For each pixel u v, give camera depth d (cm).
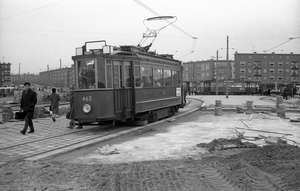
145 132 1209
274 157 689
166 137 1075
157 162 710
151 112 1528
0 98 5434
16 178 596
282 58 8688
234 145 859
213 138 1029
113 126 1377
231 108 2189
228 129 1222
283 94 3725
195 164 670
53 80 12375
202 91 6200
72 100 1283
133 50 1405
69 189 525
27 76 15200
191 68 10156
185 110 2212
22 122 1562
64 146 918
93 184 546
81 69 1218
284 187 491
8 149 888
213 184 527
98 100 1189
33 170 654
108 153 822
